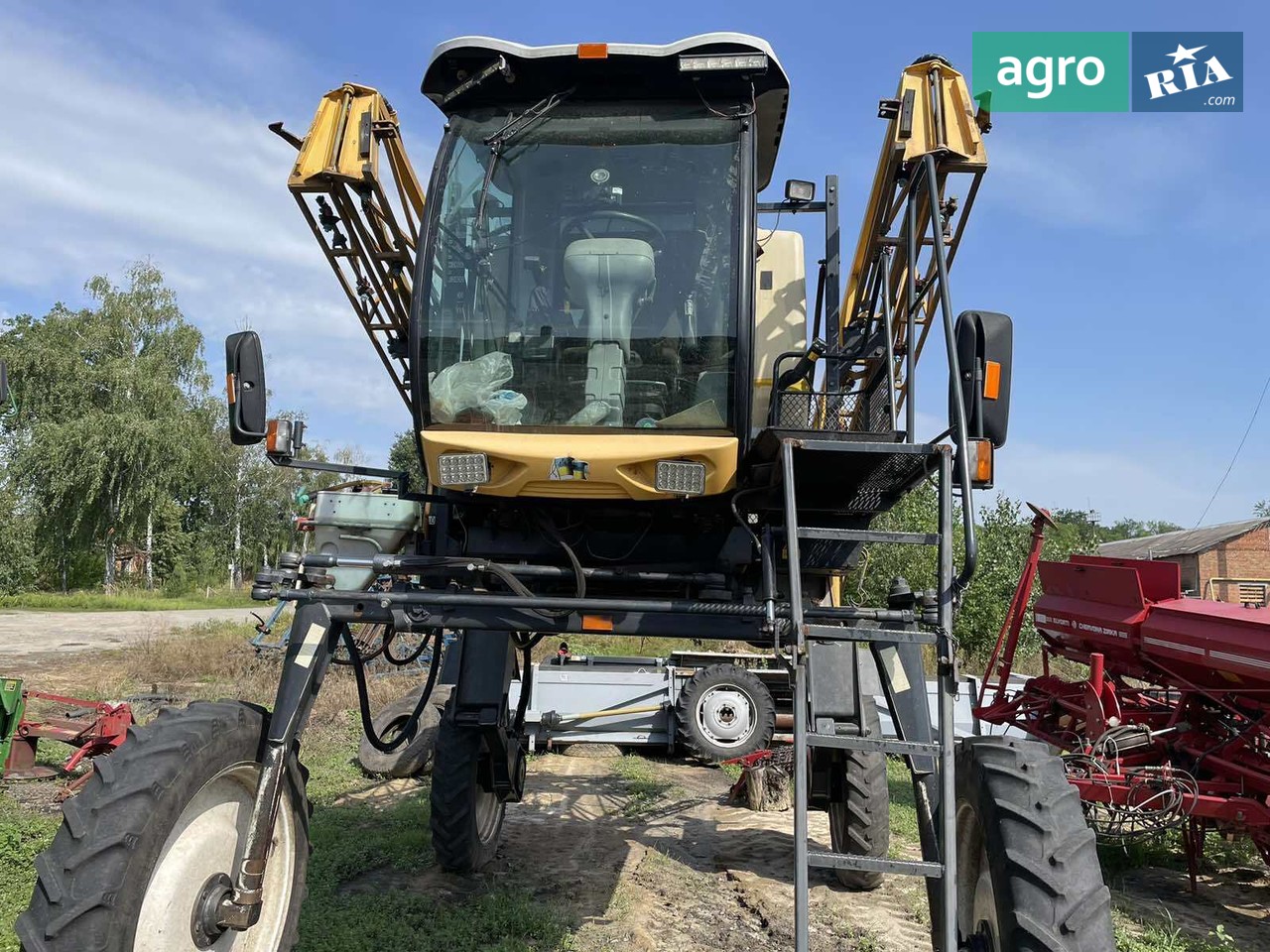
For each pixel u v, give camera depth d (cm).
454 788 539
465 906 507
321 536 423
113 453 4278
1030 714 820
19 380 4494
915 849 657
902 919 525
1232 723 655
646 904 530
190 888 297
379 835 641
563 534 426
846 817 564
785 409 475
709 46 399
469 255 407
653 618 372
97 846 264
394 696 1191
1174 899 630
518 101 422
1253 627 621
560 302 404
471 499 409
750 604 346
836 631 323
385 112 455
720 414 389
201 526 5862
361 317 511
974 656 1585
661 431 389
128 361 4522
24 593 4222
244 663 1489
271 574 367
